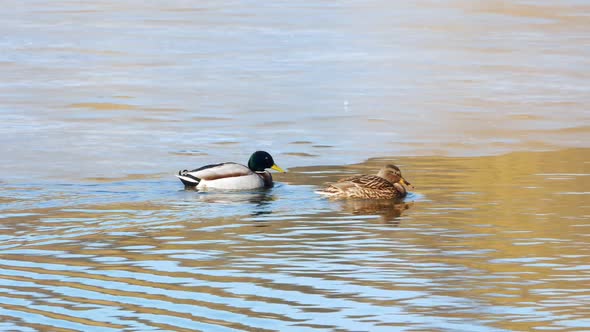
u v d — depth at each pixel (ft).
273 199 52.75
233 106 84.48
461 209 49.55
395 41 121.60
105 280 37.29
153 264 39.60
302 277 37.68
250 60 108.88
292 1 161.38
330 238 43.78
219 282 37.01
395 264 39.37
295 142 70.85
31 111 81.66
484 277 37.45
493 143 70.33
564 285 36.35
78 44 119.34
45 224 46.65
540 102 86.17
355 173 60.64
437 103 85.87
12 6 154.61
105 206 50.78
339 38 124.16
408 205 50.80
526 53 113.50
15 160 63.93
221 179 55.21
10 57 109.60
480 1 158.10
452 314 33.22
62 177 59.11
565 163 62.69
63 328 31.81
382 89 92.38
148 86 93.61
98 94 89.51
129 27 133.59
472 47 117.50
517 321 32.48
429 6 153.17
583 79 97.66
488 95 89.51
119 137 71.97
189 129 75.20
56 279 37.42
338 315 33.17
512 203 50.72
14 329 31.68
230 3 159.53
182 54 112.78
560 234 44.04
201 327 31.89
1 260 40.16
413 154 66.69
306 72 101.45
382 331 31.60
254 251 41.57
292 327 31.94
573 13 147.23
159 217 48.16
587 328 31.76
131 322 32.35
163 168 62.28
